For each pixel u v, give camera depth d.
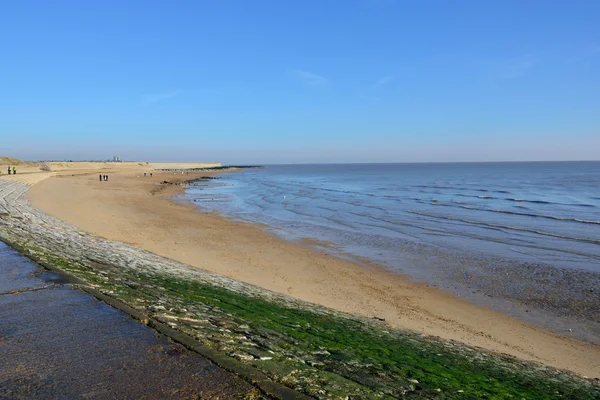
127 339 4.29
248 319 6.15
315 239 20.45
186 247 16.80
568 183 67.06
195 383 3.42
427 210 32.66
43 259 7.94
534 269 15.09
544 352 8.66
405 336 7.84
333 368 4.47
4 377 3.46
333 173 137.00
